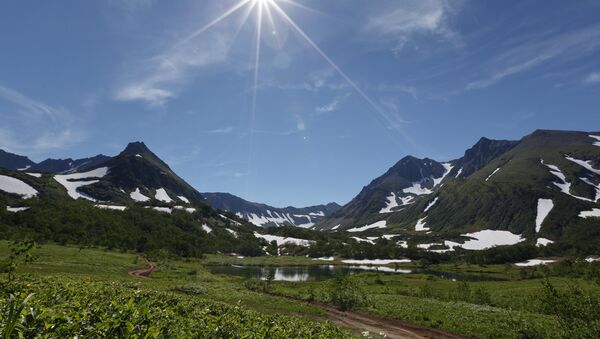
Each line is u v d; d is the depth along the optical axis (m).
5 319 7.22
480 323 35.59
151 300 20.94
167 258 142.88
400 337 31.62
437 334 33.38
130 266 103.81
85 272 72.62
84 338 7.69
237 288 66.38
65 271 68.88
